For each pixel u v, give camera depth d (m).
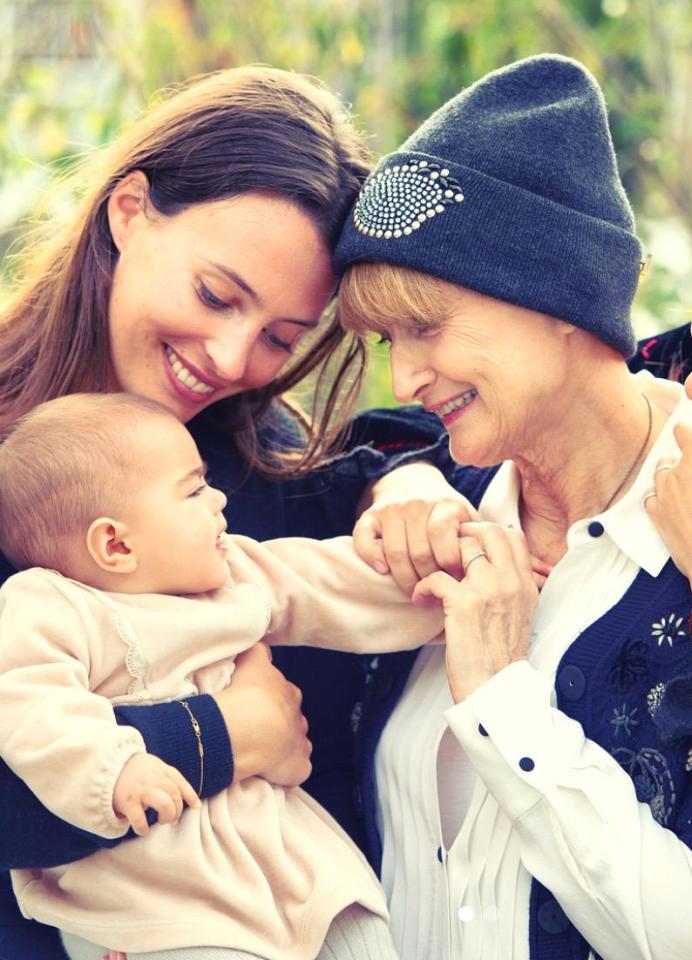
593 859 2.55
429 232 2.70
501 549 2.84
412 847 2.91
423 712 2.97
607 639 2.71
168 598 2.82
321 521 3.40
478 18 6.64
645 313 6.38
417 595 2.87
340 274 2.92
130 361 3.16
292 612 2.98
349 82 6.61
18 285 3.59
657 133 6.63
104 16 6.19
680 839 2.58
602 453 2.85
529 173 2.72
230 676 2.89
